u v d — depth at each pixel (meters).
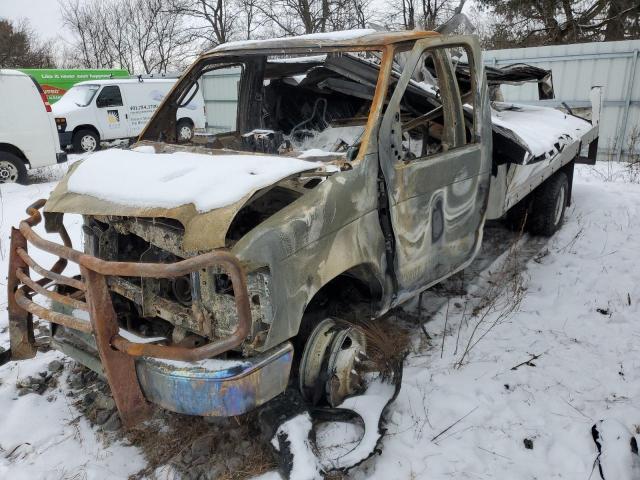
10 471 2.70
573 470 2.68
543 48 12.17
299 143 4.51
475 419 3.03
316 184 2.79
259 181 2.44
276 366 2.41
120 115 15.62
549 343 3.83
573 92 11.98
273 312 2.35
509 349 3.75
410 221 3.20
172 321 2.64
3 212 7.46
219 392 2.29
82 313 2.88
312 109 4.98
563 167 5.99
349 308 3.22
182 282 2.69
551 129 5.61
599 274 4.91
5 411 3.18
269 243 2.34
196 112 12.15
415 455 2.75
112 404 3.17
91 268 2.32
